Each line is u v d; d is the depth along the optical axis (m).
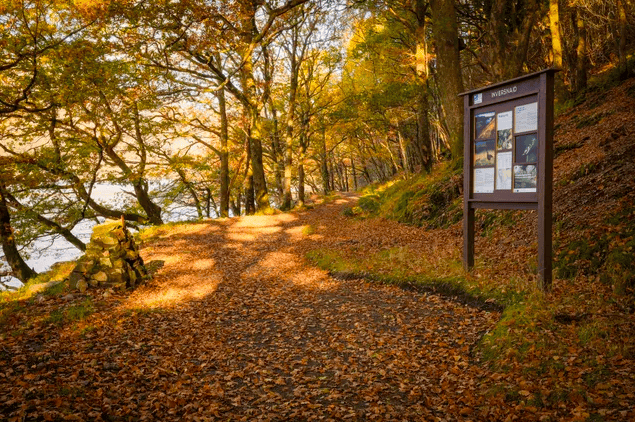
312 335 7.42
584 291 6.84
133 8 14.06
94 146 19.44
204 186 32.38
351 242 14.71
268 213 25.20
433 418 4.54
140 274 10.66
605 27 26.20
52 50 13.30
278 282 11.05
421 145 21.09
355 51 22.66
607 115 14.83
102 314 8.16
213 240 17.05
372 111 22.70
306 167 53.66
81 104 16.69
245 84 24.12
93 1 12.75
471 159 8.97
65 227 21.38
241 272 12.23
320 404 5.05
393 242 13.88
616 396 4.26
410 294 8.98
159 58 18.00
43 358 5.96
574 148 13.66
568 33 25.89
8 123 17.17
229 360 6.45
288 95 30.42
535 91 7.47
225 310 8.91
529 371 5.05
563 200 10.36
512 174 7.99
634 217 7.84
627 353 4.93
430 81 25.97
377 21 22.83
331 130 33.47
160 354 6.51
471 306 7.79
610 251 7.42
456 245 11.91
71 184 19.38
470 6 24.50
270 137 32.53
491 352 5.81
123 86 18.77
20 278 16.33
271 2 18.09
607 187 9.54
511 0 20.55
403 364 5.94
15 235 18.73
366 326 7.53
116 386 5.28
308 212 25.61
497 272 8.84
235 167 33.09
